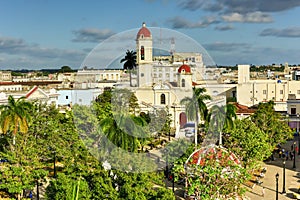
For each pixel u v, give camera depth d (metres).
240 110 90.19
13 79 179.12
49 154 48.69
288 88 111.06
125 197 29.42
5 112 47.00
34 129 49.47
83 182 30.95
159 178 34.31
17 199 40.38
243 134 53.00
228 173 38.03
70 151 44.16
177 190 45.53
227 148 51.06
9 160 42.59
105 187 30.06
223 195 37.81
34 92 82.88
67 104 93.88
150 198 30.59
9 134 47.47
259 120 67.44
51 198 32.22
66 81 129.12
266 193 49.84
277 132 67.25
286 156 69.62
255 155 51.62
